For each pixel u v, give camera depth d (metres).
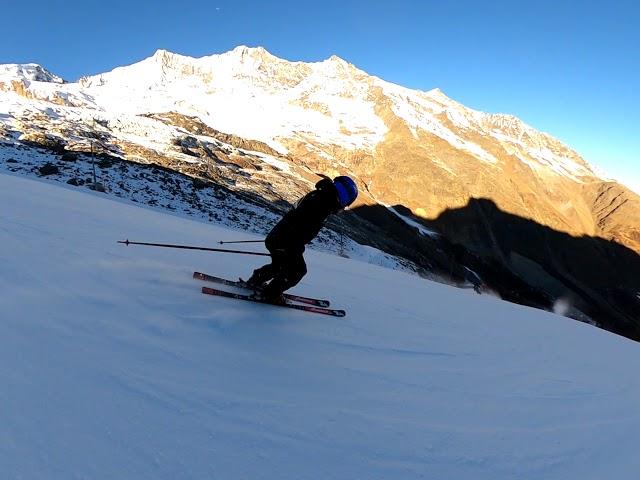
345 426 3.12
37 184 12.84
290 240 4.85
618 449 3.53
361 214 97.44
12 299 3.65
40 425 2.35
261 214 54.72
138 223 9.05
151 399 2.84
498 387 4.43
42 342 3.12
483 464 3.04
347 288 7.55
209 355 3.62
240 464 2.49
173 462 2.37
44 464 2.12
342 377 3.89
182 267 5.80
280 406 3.17
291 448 2.75
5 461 2.07
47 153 56.56
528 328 7.48
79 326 3.50
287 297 5.77
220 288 5.23
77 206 9.40
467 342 5.73
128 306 4.11
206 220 44.53
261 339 4.20
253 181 80.81
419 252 90.50
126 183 48.03
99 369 3.00
